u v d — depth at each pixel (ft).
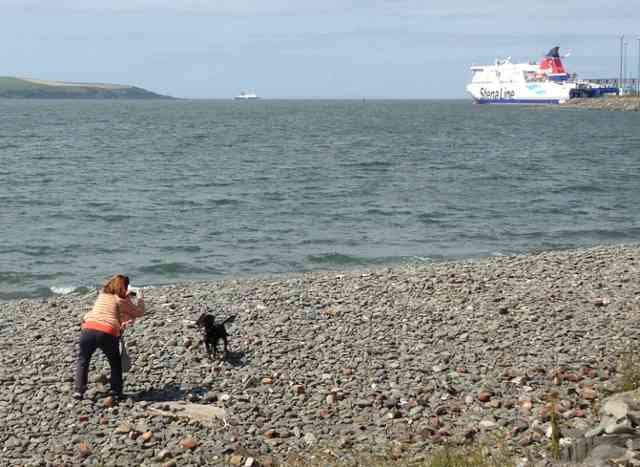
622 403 35.53
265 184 164.45
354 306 58.54
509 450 33.78
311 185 162.71
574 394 40.27
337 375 44.11
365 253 96.73
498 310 56.39
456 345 49.06
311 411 39.45
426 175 183.32
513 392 41.01
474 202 140.05
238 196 145.59
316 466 33.37
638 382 40.60
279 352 48.08
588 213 129.29
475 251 98.48
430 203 138.41
